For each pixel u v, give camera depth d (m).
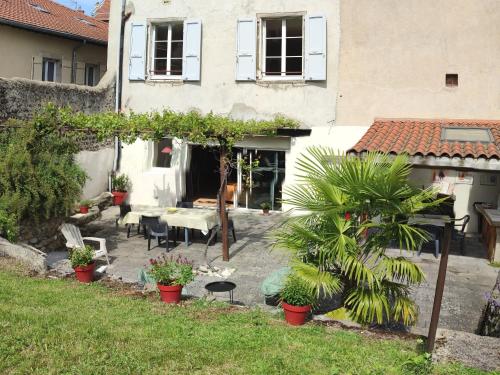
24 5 17.94
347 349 5.52
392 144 10.32
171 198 15.38
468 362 5.04
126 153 15.69
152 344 5.37
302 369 4.93
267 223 13.45
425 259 10.38
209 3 14.39
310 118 13.75
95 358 4.92
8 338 5.23
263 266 9.59
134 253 10.37
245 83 14.21
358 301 6.37
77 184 10.10
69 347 5.14
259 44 14.13
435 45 12.77
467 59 12.62
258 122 12.80
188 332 5.81
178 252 10.48
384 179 5.99
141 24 14.93
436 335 5.75
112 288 7.85
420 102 12.95
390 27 13.02
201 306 7.02
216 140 10.38
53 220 9.84
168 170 15.46
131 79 15.14
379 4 13.07
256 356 5.21
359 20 13.23
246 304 7.50
